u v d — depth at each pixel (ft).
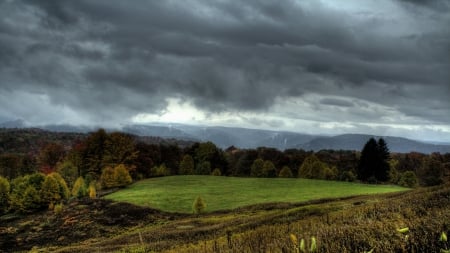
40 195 220.84
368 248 22.63
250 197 212.02
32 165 382.83
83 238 158.61
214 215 170.40
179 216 180.04
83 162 316.81
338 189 229.25
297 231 39.29
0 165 364.99
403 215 34.27
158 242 90.07
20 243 161.48
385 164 318.65
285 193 218.79
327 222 41.83
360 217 37.86
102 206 202.28
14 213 226.38
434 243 22.27
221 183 274.98
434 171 307.78
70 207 207.51
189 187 257.14
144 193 233.55
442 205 39.11
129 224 171.83
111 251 88.84
